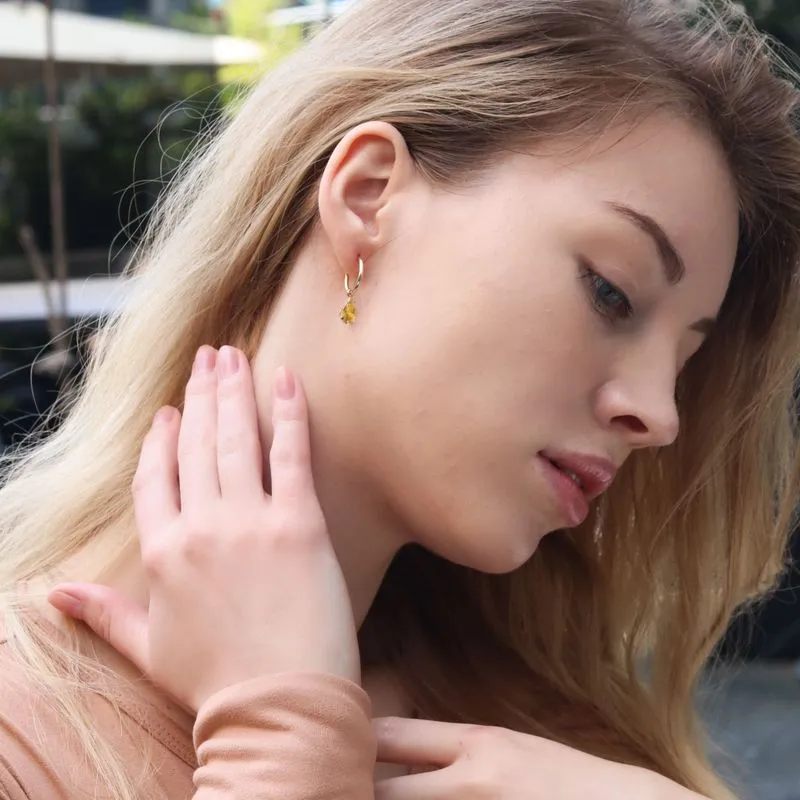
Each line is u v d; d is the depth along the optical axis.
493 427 0.69
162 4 4.94
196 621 0.67
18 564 0.76
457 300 0.69
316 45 0.77
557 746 0.71
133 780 0.68
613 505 0.90
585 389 0.70
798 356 0.85
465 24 0.73
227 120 0.84
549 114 0.71
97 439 0.77
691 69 0.72
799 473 0.88
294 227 0.74
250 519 0.69
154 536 0.69
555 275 0.69
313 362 0.72
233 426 0.71
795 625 2.45
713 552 0.89
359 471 0.72
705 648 0.90
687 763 0.89
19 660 0.69
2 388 2.24
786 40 2.27
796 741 2.04
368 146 0.71
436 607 0.88
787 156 0.76
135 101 3.55
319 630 0.67
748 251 0.81
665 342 0.72
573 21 0.72
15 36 2.56
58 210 2.14
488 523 0.71
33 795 0.66
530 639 0.89
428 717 0.85
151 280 0.78
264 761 0.64
